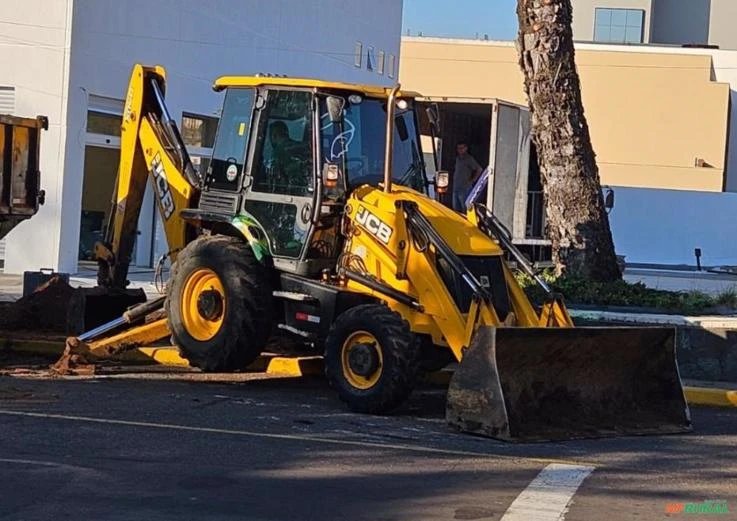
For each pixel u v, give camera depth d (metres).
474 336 10.73
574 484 8.93
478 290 10.99
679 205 46.09
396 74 42.78
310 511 7.85
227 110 13.08
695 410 13.14
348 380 11.50
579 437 10.70
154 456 9.27
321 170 12.11
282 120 12.52
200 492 8.23
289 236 12.33
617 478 9.24
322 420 11.07
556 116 16.03
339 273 12.12
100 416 10.73
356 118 12.48
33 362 13.97
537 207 22.92
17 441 9.55
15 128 13.84
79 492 8.09
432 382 13.85
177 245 13.70
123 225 14.49
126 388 12.44
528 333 10.51
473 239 11.61
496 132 20.97
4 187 13.70
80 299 14.59
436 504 8.14
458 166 20.86
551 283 15.36
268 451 9.62
